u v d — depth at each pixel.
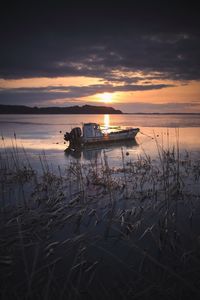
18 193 13.84
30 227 9.54
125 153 26.73
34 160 23.39
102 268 7.38
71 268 6.79
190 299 5.97
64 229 9.66
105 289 6.52
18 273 7.16
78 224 10.03
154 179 16.03
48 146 32.53
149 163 20.19
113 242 8.75
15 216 10.51
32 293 6.25
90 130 32.16
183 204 11.95
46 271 7.20
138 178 16.31
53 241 8.76
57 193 13.32
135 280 6.82
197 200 12.42
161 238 8.56
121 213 10.70
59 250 8.23
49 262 7.61
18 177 16.38
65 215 10.75
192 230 9.37
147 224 9.98
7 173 18.03
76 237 8.38
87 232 9.31
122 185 14.81
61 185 14.99
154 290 6.28
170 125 76.19
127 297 6.20
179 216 10.62
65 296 6.25
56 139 40.12
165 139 38.66
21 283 6.64
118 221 10.02
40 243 8.47
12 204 12.15
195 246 7.96
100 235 9.19
